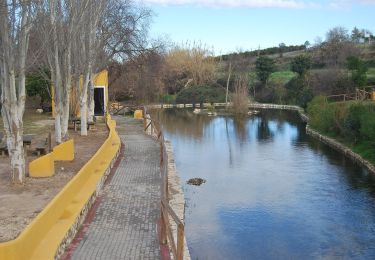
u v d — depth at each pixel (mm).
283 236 14688
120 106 50688
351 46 68875
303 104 56531
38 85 36938
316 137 35938
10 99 12523
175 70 78125
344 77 51312
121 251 9781
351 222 16031
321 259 13023
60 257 9312
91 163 15070
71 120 29438
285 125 44531
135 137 27734
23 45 12539
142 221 11859
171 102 70688
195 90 72375
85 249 9852
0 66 12914
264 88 71375
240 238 14414
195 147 31656
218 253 13188
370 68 63469
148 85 56344
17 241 7789
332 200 18547
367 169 24031
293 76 73312
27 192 12188
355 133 29328
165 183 11297
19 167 12828
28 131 25000
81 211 11469
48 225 9812
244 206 17609
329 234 14930
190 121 48906
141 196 14258
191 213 16641
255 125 44906
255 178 22219
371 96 43531
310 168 24438
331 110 34719
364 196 19078
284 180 21812
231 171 23781
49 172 14055
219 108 63781
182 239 8195
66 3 18250
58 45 18297
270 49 98812
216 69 82812
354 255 13375
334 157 27453
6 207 10844
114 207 13062
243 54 85938
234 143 33438
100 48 27031
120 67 45594
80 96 25078
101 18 25781
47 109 37969
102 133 26328
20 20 12422
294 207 17609
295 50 99625
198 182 21172
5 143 17812
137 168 18500
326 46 73875
